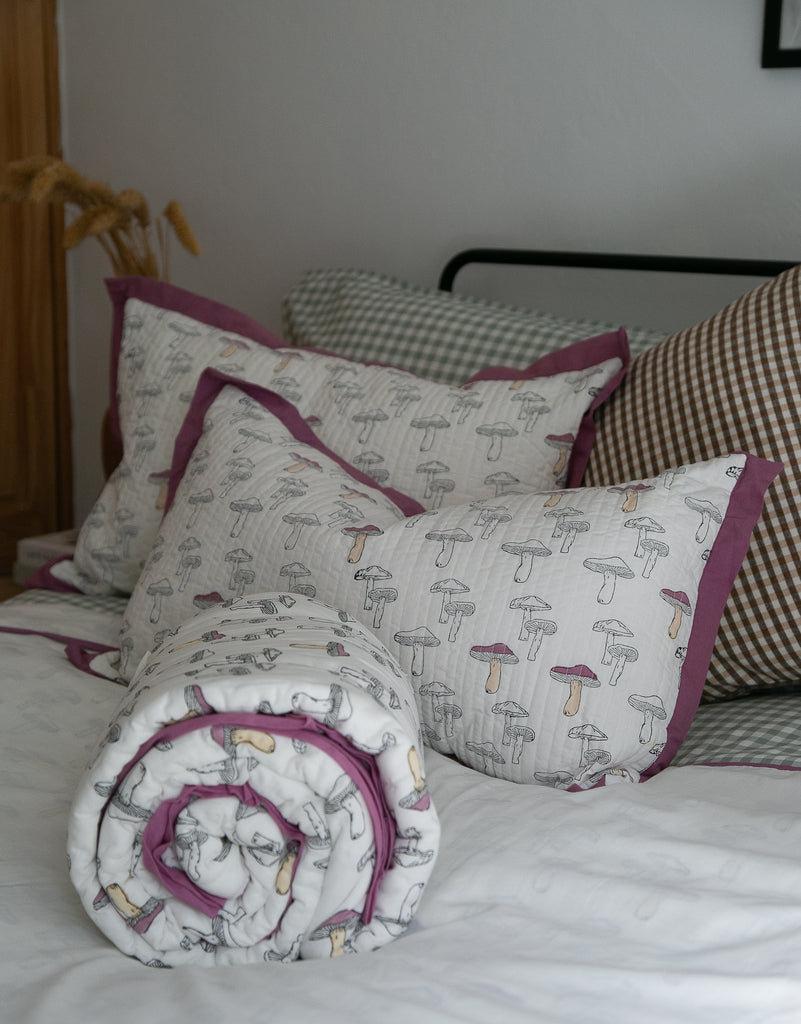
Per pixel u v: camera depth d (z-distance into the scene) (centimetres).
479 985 67
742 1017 64
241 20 227
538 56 190
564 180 192
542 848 83
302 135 224
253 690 72
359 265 222
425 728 104
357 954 74
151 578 122
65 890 82
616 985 66
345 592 107
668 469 119
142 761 73
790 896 76
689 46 174
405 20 204
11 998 67
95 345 271
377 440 136
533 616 100
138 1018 63
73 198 205
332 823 73
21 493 273
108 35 248
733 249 177
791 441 115
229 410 131
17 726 111
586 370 133
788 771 99
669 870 80
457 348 162
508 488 128
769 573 114
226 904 75
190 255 247
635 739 99
